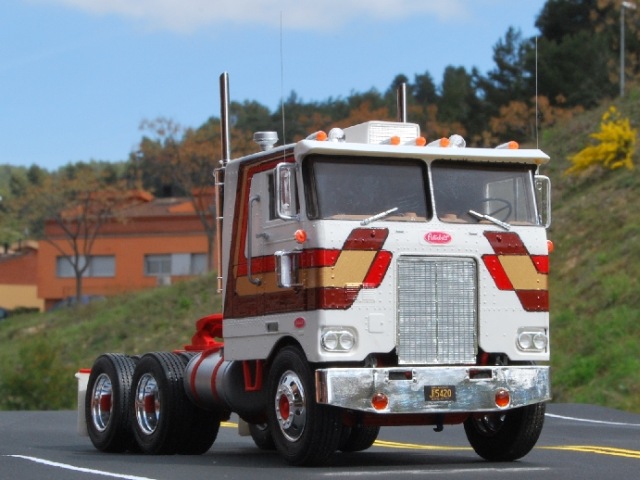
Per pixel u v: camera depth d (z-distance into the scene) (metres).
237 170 36.00
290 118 196.75
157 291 146.38
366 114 175.50
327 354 31.58
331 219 32.12
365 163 33.00
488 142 157.25
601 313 84.25
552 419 57.59
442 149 33.41
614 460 35.28
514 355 33.56
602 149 109.19
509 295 33.62
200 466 33.09
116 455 38.84
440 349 32.81
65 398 96.31
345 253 31.98
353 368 31.39
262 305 34.34
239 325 35.50
